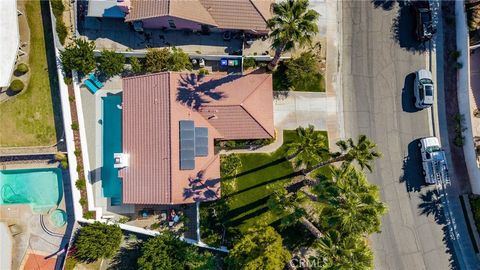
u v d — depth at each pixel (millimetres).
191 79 46438
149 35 50406
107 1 47844
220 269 48438
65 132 47625
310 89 50750
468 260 50094
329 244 37281
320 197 38969
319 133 50438
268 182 49281
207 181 46375
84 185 48375
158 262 45188
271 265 41469
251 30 48125
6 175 50469
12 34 47750
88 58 47219
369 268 36125
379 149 50750
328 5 51625
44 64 49562
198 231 48062
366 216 36344
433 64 51562
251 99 46719
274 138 49688
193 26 48656
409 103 51312
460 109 50844
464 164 51000
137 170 45625
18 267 49094
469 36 49844
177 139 45156
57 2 47594
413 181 50594
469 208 50344
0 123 49375
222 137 47562
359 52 51406
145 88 45938
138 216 48938
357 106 51031
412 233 50125
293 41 43281
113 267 48875
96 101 50062
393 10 51562
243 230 48531
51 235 49250
